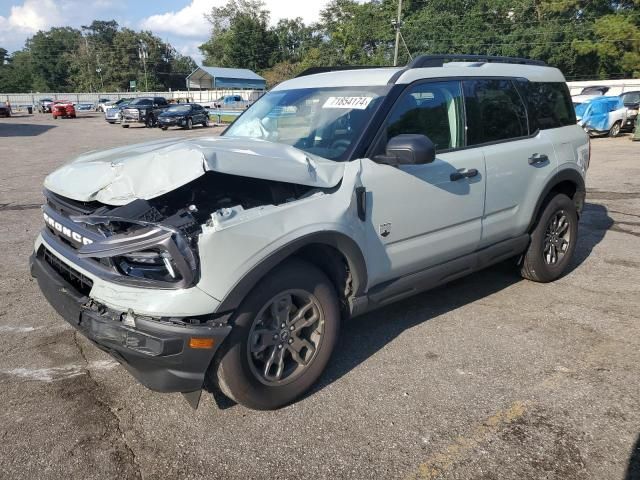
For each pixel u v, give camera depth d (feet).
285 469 8.35
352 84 12.29
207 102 169.99
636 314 14.10
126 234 8.31
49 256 10.59
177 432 9.23
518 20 174.40
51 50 351.87
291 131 12.11
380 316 14.02
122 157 10.11
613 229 22.76
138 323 8.30
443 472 8.27
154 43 344.08
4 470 8.23
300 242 9.27
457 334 12.96
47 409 9.84
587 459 8.53
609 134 66.49
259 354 9.61
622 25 151.02
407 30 174.60
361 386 10.68
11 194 31.37
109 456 8.60
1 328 13.17
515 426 9.37
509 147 14.01
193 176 8.21
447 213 12.30
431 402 10.11
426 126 12.01
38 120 127.44
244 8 276.00
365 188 10.46
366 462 8.50
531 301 15.01
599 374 11.10
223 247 8.40
